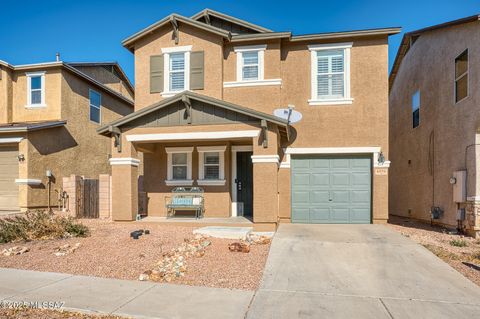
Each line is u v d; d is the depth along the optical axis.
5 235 8.82
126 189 11.16
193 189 12.38
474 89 9.75
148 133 11.06
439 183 11.88
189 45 12.70
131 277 6.31
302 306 5.07
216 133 10.57
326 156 12.17
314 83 12.23
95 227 10.55
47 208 15.15
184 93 10.48
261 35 12.16
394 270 6.68
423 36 13.44
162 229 10.34
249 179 12.63
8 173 14.79
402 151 16.02
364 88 11.91
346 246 8.26
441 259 7.35
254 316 4.70
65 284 5.91
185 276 6.34
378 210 11.61
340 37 11.96
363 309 4.98
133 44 13.34
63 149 16.34
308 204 12.13
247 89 12.38
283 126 10.32
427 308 5.02
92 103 18.77
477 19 9.57
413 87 14.61
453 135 10.92
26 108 16.56
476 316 4.75
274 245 8.41
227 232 9.31
